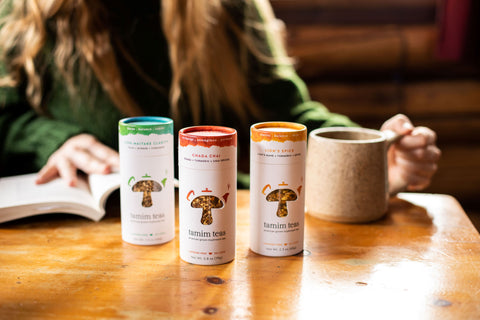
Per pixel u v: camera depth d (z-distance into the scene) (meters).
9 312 0.77
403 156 1.20
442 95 2.51
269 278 0.88
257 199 0.95
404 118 1.20
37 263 0.92
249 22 1.61
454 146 2.57
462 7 2.29
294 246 0.96
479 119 2.54
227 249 0.92
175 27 1.49
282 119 1.61
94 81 1.52
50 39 1.50
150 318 0.76
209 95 1.59
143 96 1.55
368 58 2.47
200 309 0.79
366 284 0.86
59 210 1.08
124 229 1.01
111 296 0.82
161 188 0.99
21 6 1.48
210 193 0.89
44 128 1.36
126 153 0.97
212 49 1.56
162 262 0.93
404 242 1.01
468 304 0.80
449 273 0.89
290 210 0.94
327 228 1.07
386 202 1.11
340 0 2.44
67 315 0.77
